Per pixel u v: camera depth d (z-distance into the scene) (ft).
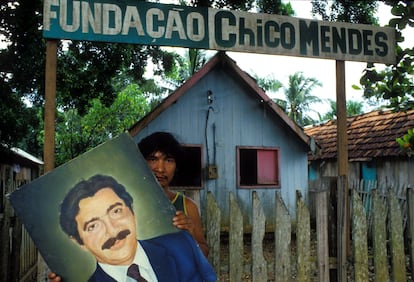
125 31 11.28
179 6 11.76
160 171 7.42
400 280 12.39
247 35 12.26
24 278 15.46
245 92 35.06
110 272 6.27
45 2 10.75
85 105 41.52
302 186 36.04
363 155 38.47
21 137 34.42
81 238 6.29
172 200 7.51
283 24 12.62
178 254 6.53
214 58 32.89
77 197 6.39
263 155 35.47
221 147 34.06
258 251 11.46
